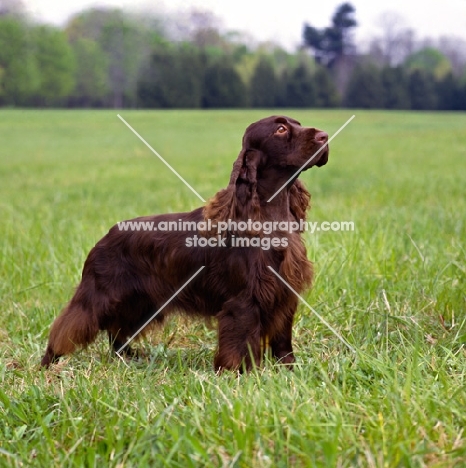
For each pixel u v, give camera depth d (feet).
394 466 9.48
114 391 12.48
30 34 176.04
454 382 11.93
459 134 97.76
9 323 17.65
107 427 10.69
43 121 133.39
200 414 11.10
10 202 39.32
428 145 79.71
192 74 175.32
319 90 184.24
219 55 190.29
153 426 10.76
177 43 186.09
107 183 49.70
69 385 13.05
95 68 175.73
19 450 10.56
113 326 15.79
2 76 173.06
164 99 174.50
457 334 14.43
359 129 108.37
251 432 10.22
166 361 14.57
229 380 13.05
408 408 10.64
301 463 9.85
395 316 15.69
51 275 20.31
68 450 10.75
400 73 184.14
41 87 175.83
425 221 24.85
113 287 15.43
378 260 19.01
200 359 15.26
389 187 40.52
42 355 15.87
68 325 15.33
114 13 174.19
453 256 19.20
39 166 65.05
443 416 10.61
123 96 176.65
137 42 174.60
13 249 23.12
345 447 9.94
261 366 13.99
